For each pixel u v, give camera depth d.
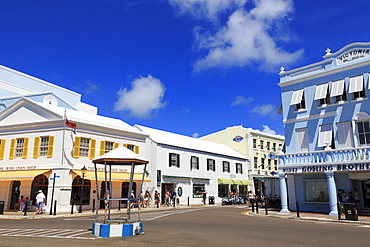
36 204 23.39
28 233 11.88
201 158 38.47
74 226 14.32
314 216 19.36
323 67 23.52
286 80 25.34
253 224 15.11
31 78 38.50
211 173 39.41
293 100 24.31
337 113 22.27
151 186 31.30
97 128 27.59
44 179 25.16
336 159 20.30
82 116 28.70
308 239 10.32
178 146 35.16
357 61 21.89
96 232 11.10
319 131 22.81
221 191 41.00
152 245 9.08
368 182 21.55
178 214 21.05
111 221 11.33
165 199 31.28
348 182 21.30
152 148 32.34
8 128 26.92
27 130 26.47
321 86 23.28
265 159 48.47
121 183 28.77
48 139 25.70
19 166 25.53
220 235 11.13
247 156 46.31
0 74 35.34
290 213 21.73
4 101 33.34
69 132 25.62
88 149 26.83
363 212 20.64
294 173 22.11
